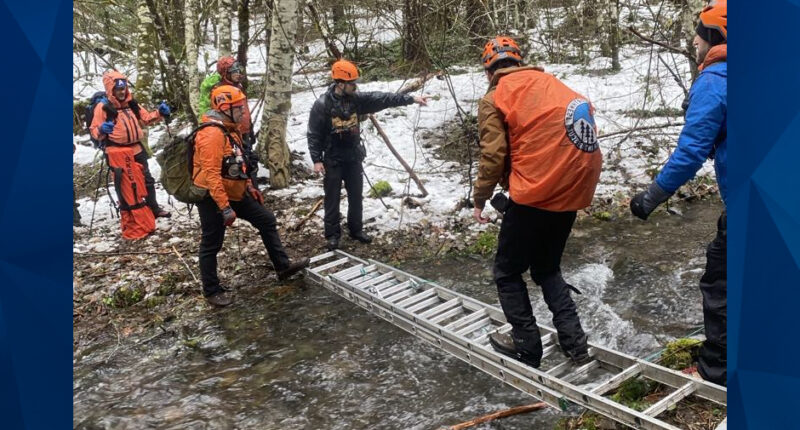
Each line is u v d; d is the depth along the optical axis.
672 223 6.31
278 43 7.39
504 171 3.46
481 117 3.36
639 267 5.41
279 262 5.63
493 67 3.57
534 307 4.95
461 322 4.48
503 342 3.87
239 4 8.85
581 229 6.38
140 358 4.61
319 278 5.59
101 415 3.91
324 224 6.38
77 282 5.68
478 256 5.99
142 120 6.68
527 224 3.41
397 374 4.16
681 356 3.78
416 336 4.59
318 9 9.06
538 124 3.20
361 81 10.93
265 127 8.05
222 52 9.09
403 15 8.32
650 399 3.40
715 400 3.15
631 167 7.63
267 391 4.09
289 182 7.96
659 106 9.10
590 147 3.22
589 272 5.41
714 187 6.98
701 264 5.33
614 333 4.47
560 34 12.79
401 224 6.71
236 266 6.04
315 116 5.84
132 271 5.85
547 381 3.50
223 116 4.90
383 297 5.12
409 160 8.43
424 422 3.63
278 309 5.22
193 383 4.24
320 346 4.60
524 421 3.51
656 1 11.10
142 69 10.52
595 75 11.18
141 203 6.52
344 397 3.96
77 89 11.66
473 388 3.93
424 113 9.87
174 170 4.91
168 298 5.48
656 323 4.54
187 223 6.96
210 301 5.31
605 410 3.18
